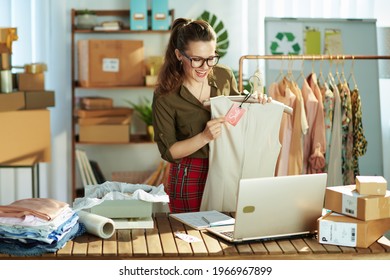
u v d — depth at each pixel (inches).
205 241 104.1
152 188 116.3
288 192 104.1
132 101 237.0
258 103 132.9
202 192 136.1
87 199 110.1
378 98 207.3
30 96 195.8
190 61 123.8
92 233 106.1
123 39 232.2
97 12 228.4
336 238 102.6
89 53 220.7
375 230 103.8
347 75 207.0
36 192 226.5
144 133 239.0
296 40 205.9
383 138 220.8
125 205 110.9
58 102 229.1
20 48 217.3
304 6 222.5
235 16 233.8
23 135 195.6
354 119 174.9
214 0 233.0
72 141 226.2
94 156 238.1
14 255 97.9
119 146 238.4
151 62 224.8
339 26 207.6
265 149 135.2
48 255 97.9
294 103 162.2
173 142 132.3
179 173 136.0
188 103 131.6
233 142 132.5
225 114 130.9
